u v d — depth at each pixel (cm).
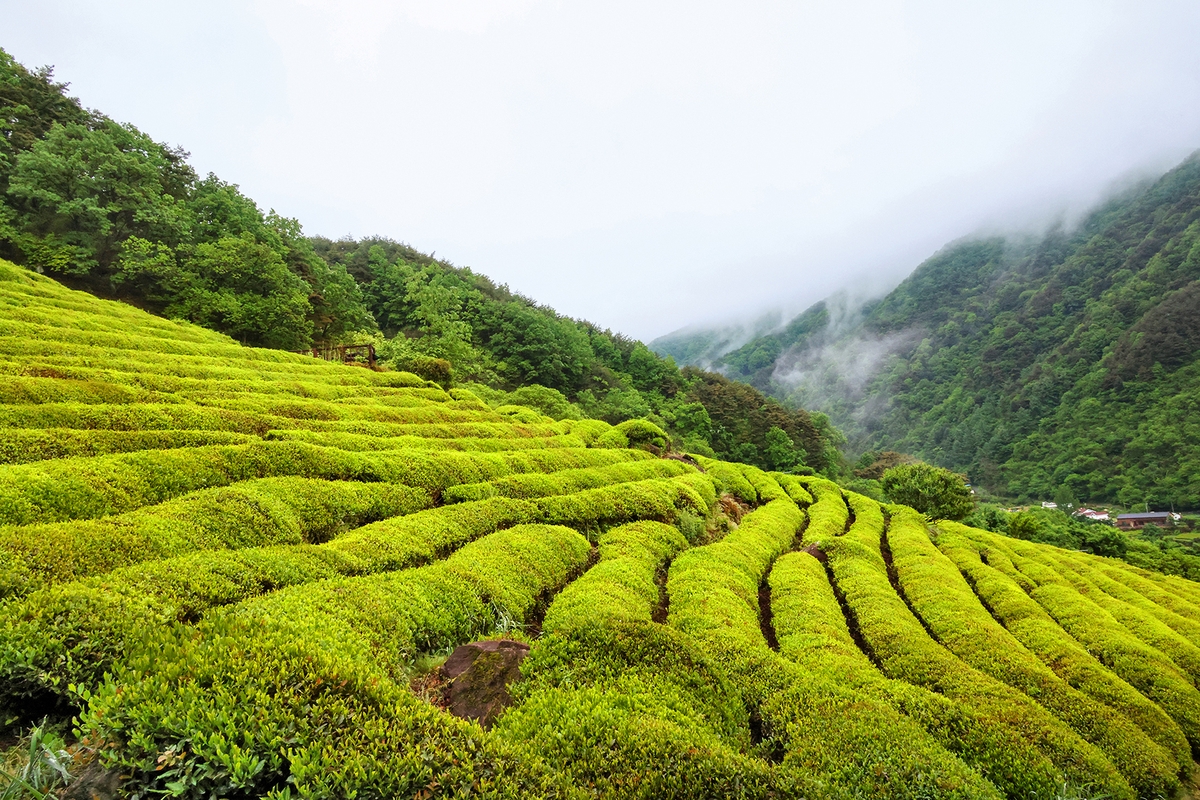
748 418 11969
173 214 5172
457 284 11569
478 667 1091
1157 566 6016
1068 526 6788
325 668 786
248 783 613
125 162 4903
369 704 764
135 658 744
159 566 1123
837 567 2920
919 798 1005
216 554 1265
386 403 3856
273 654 784
